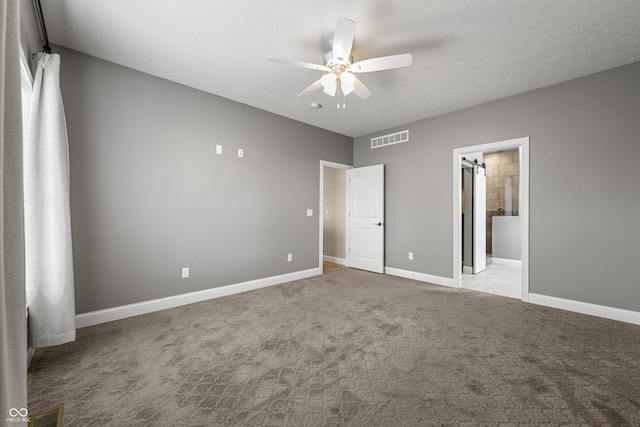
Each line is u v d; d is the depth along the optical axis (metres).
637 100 2.69
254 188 3.92
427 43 2.43
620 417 1.47
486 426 1.42
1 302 0.65
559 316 2.88
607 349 2.19
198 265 3.37
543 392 1.67
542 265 3.23
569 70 2.87
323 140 4.88
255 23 2.21
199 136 3.37
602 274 2.86
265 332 2.49
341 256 5.90
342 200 5.88
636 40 2.37
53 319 2.08
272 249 4.14
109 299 2.75
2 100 0.65
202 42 2.46
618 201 2.78
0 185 0.64
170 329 2.55
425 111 4.03
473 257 5.14
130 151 2.88
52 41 2.45
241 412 1.51
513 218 6.17
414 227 4.47
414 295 3.61
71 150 2.56
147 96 2.99
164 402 1.59
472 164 5.09
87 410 1.52
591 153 2.93
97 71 2.69
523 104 3.38
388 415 1.49
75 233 2.57
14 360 0.77
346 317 2.85
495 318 2.83
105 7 2.03
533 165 3.30
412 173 4.50
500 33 2.29
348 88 2.56
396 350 2.17
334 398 1.62
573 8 2.01
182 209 3.24
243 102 3.76
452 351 2.16
